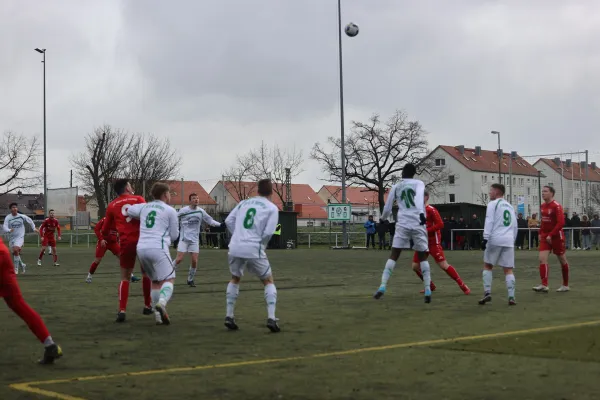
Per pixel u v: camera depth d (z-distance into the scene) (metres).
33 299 13.38
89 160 72.38
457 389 5.54
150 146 74.25
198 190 112.50
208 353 7.42
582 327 8.81
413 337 8.25
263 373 6.31
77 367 6.72
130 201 10.41
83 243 56.75
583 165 118.69
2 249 6.79
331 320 9.88
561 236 13.69
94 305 12.32
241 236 9.05
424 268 12.07
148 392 5.64
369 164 74.38
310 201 132.50
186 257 30.56
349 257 30.02
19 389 5.79
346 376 6.11
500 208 11.59
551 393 5.36
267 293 9.00
